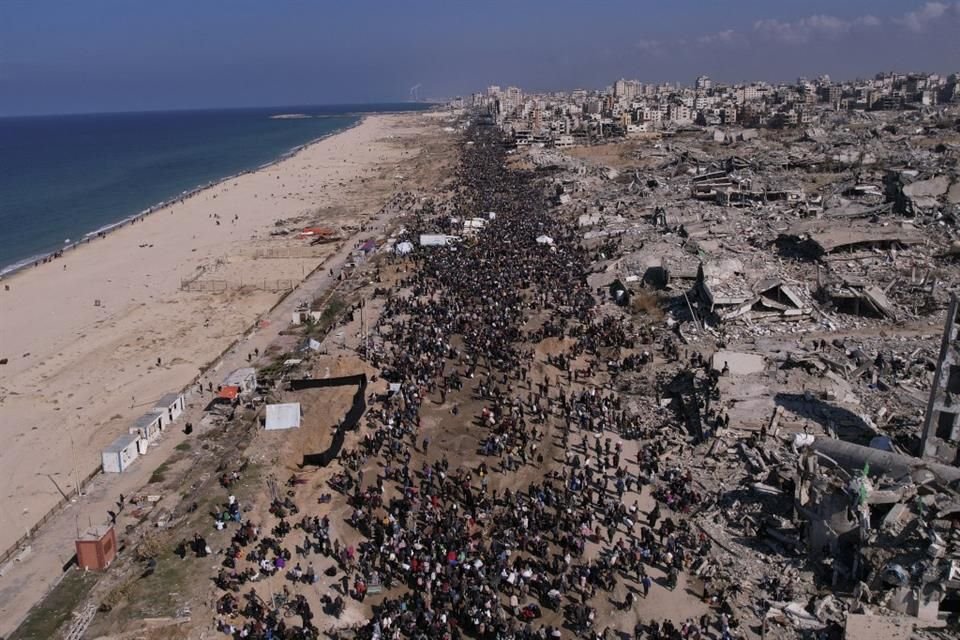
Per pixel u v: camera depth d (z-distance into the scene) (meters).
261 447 54.12
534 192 159.75
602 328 74.88
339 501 47.53
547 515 44.31
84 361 77.44
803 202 114.62
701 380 58.62
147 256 123.56
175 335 84.38
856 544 37.00
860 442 48.41
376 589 38.53
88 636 35.50
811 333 67.62
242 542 42.56
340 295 93.50
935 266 80.12
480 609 36.28
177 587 38.81
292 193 187.88
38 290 105.00
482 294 86.69
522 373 65.56
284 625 35.34
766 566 39.00
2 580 41.59
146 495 49.41
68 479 53.75
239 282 105.06
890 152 155.50
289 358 72.62
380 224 139.38
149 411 61.66
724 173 141.75
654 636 34.78
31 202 188.50
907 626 32.72
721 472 47.66
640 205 127.50
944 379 43.44
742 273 77.56
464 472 50.44
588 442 53.97
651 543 41.28
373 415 58.91
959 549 34.22
